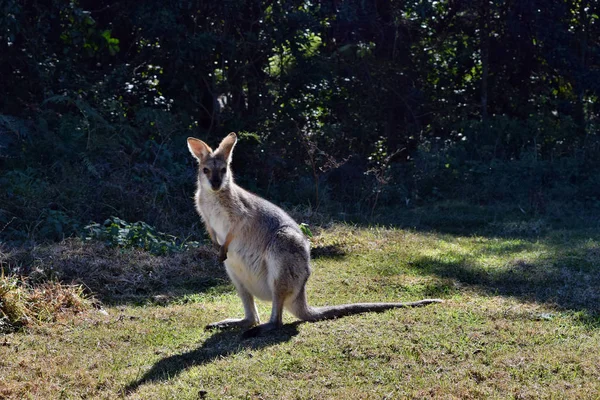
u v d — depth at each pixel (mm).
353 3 14789
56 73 12461
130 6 13180
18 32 11570
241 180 12414
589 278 7711
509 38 16406
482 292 7340
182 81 13227
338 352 5398
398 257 8859
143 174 10930
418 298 7191
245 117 13977
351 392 4699
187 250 8820
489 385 4848
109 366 5371
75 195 9883
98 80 12906
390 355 5336
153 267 8055
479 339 5684
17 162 10617
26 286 6961
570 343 5617
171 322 6414
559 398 4598
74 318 6457
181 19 13469
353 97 14828
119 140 11367
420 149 14117
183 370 5223
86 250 8258
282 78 14039
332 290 7457
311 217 10891
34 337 5973
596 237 10156
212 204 6082
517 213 12109
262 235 6094
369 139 14195
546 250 9266
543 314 6414
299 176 12898
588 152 14578
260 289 6199
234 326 6242
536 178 13477
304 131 13539
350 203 12570
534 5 15516
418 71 16016
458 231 10938
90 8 13773
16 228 9109
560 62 15633
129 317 6535
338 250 9188
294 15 13578
